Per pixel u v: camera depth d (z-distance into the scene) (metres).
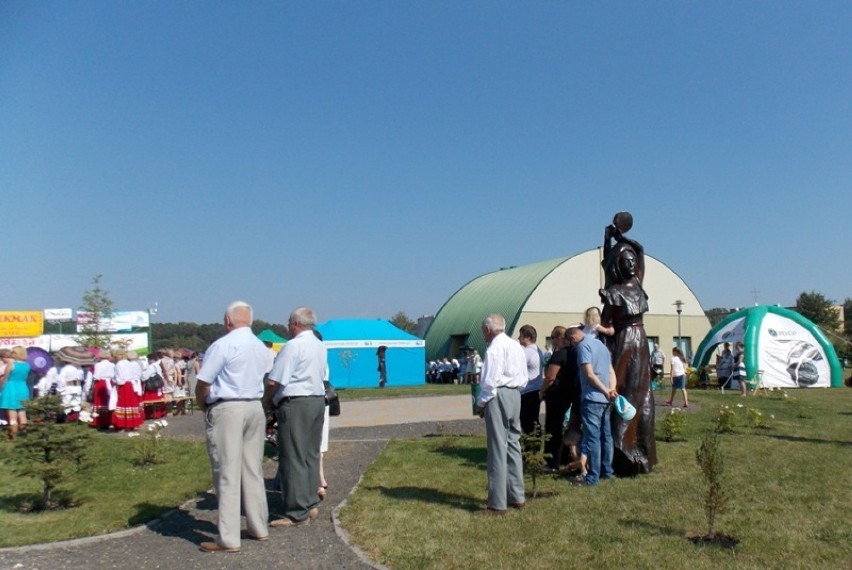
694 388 28.31
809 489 7.95
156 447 11.01
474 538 6.22
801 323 29.47
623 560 5.53
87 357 17.89
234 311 6.60
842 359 52.91
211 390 6.32
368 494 8.07
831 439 11.92
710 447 6.20
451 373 41.88
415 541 6.18
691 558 5.56
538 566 5.46
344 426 15.19
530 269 48.00
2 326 37.75
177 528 6.99
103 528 6.87
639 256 9.68
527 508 7.24
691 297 46.62
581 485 8.30
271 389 6.93
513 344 7.25
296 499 6.88
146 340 36.34
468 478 8.89
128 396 15.26
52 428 7.95
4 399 13.27
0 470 10.16
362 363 36.66
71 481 8.62
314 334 7.34
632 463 8.91
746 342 28.81
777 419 15.08
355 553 5.95
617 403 8.79
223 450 6.24
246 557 5.98
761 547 5.81
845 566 5.36
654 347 26.78
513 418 7.15
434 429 14.20
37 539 6.52
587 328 9.16
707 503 6.11
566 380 9.30
